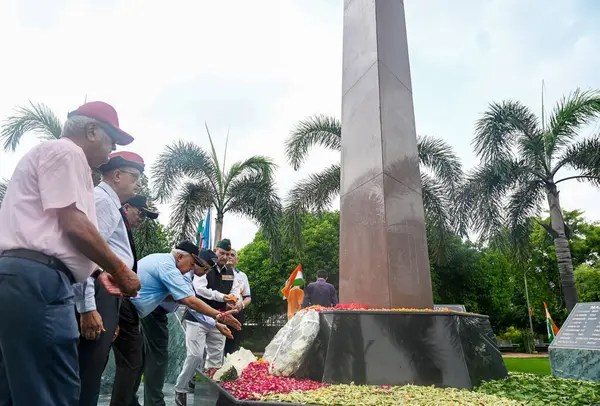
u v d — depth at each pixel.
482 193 14.26
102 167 3.23
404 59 6.53
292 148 16.14
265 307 28.03
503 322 36.09
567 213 31.81
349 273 5.67
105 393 6.06
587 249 30.61
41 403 1.77
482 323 4.74
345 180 6.15
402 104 6.14
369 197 5.52
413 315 4.00
